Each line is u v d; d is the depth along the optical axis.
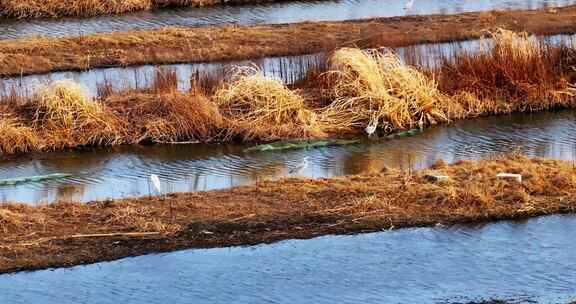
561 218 24.48
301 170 28.58
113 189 27.83
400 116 32.91
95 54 41.19
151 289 21.77
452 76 35.06
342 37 42.91
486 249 23.22
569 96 34.50
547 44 36.44
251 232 23.92
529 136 31.78
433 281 21.94
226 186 27.66
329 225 24.22
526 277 22.06
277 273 22.33
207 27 45.97
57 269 22.52
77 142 31.64
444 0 51.94
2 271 22.38
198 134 32.00
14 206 25.27
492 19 45.75
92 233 23.81
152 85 35.31
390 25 45.09
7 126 31.42
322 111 33.16
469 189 25.44
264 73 37.28
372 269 22.45
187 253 23.12
